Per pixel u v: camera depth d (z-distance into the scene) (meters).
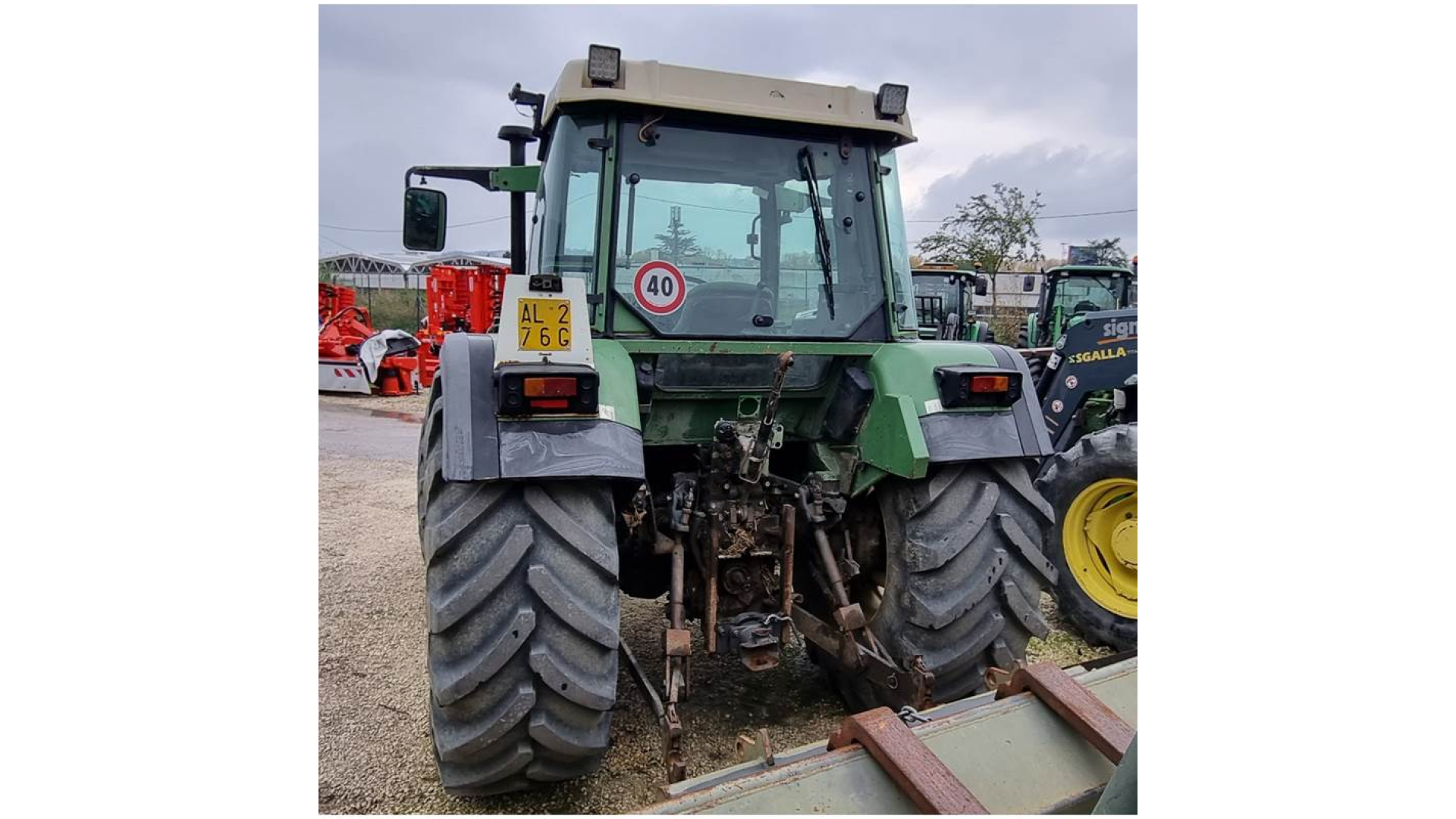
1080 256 11.69
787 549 2.75
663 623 3.95
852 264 3.02
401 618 4.00
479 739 2.20
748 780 1.57
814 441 3.16
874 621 2.89
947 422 2.73
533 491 2.26
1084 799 1.67
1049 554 3.97
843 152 2.99
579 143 2.75
